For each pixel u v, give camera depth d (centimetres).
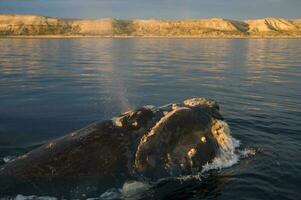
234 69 2977
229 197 796
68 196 774
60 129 1289
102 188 785
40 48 5766
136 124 851
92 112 1532
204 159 882
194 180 847
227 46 6650
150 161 823
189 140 871
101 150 812
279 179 870
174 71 2827
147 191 800
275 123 1341
